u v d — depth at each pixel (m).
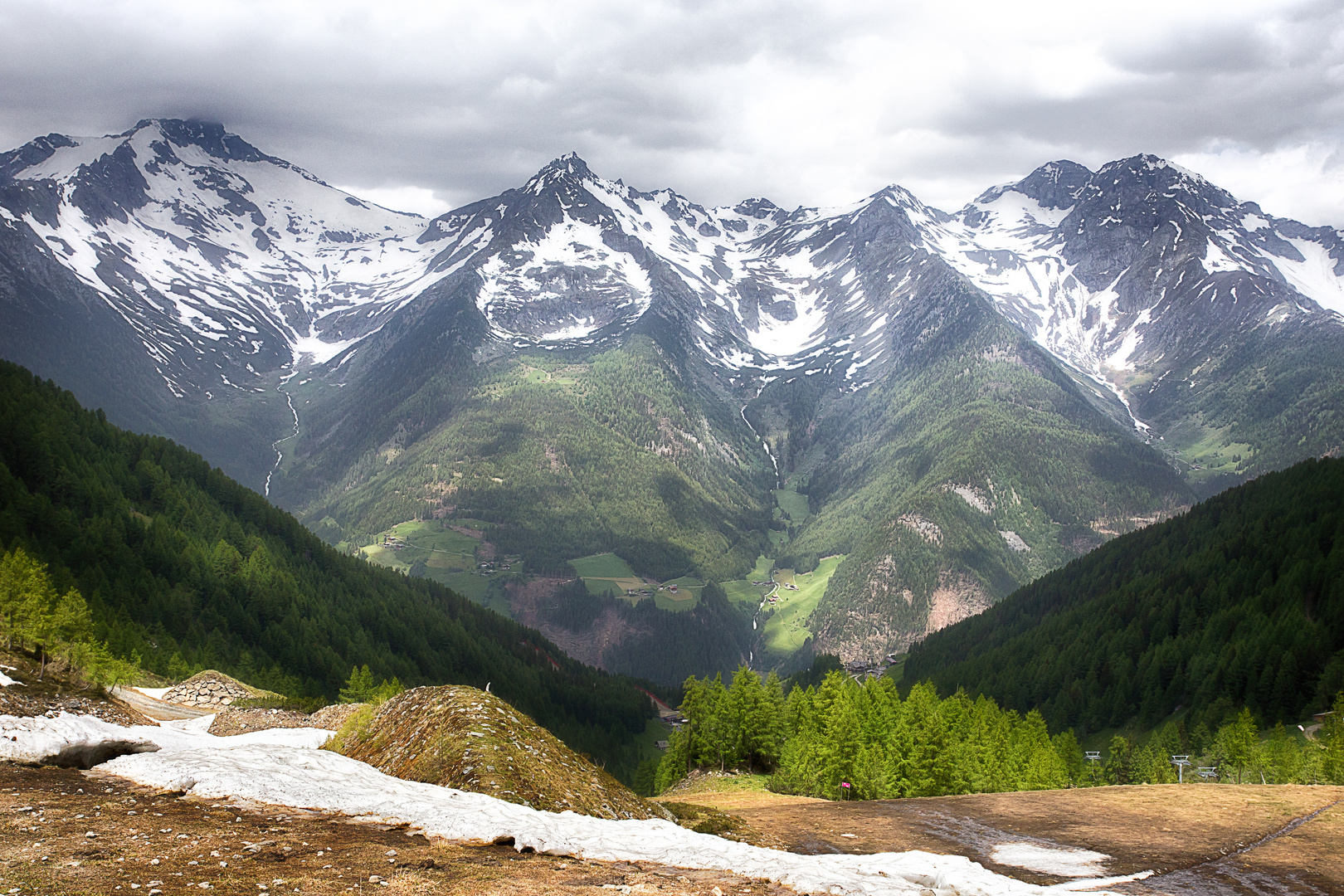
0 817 19.64
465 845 21.48
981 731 81.38
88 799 21.97
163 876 16.72
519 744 31.77
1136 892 29.52
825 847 34.47
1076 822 39.94
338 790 25.59
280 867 18.00
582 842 22.80
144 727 50.94
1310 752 91.38
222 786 24.14
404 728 34.97
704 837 24.86
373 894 16.77
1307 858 34.16
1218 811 41.91
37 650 64.50
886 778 71.44
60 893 15.33
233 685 85.06
